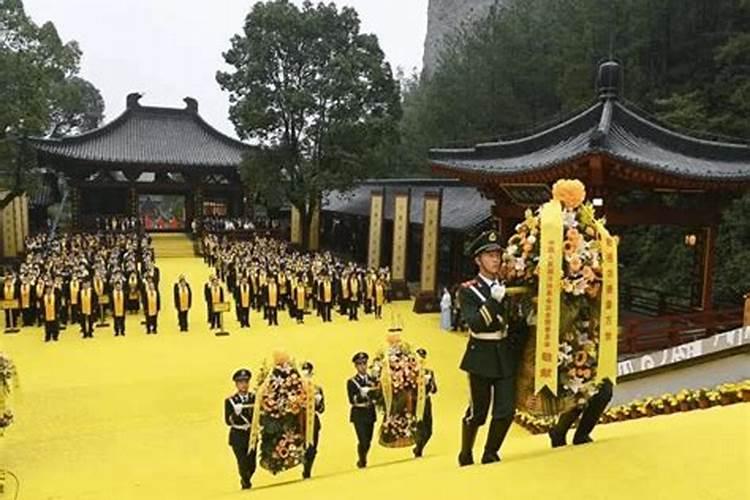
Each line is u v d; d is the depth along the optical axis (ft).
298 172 140.87
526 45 153.89
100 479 36.63
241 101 140.26
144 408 51.03
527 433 42.04
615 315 20.53
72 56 127.13
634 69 118.73
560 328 20.31
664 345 57.16
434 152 84.84
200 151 175.94
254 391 34.68
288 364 33.88
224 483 35.58
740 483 17.02
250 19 135.54
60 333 79.15
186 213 183.52
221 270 119.34
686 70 116.88
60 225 180.24
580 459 19.56
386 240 135.33
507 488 17.93
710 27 114.83
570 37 132.46
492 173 69.10
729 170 63.31
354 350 72.08
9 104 109.29
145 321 84.33
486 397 21.74
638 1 118.21
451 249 109.50
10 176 126.52
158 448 42.34
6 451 41.55
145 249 135.74
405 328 84.99
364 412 37.11
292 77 139.85
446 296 84.53
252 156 145.07
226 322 87.35
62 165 161.79
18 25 113.70
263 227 171.32
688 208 66.18
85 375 60.29
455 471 19.81
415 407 38.37
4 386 37.70
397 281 108.68
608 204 60.54
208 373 61.36
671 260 105.91
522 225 20.85
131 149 171.01
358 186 159.63
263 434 33.19
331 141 135.44
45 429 45.96
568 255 19.86
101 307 85.87
